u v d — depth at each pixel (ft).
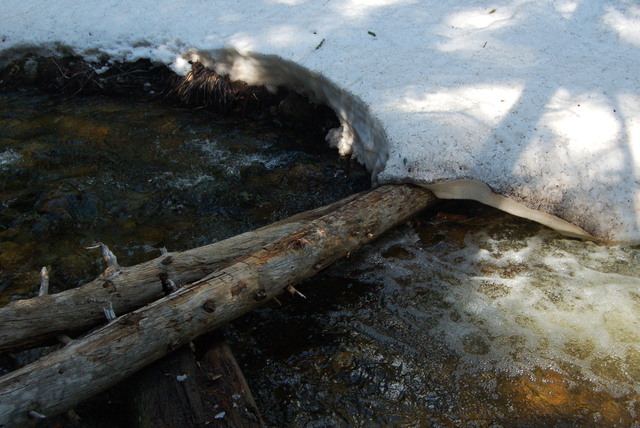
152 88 15.07
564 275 9.95
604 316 9.24
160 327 7.50
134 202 11.90
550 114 10.98
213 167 12.82
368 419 7.99
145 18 15.29
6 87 15.51
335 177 12.37
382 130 11.09
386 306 9.60
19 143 13.34
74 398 6.98
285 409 8.11
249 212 11.68
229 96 14.30
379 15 14.17
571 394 8.23
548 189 10.04
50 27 15.40
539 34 13.07
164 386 7.49
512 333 9.05
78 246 10.80
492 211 11.27
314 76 12.62
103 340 7.22
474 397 8.23
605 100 11.25
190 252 9.00
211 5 15.40
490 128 10.75
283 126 14.01
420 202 10.56
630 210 9.94
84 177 12.42
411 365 8.65
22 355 8.57
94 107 14.71
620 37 12.82
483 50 12.74
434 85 11.85
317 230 9.13
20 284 9.94
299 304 9.66
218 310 7.95
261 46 13.43
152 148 13.37
